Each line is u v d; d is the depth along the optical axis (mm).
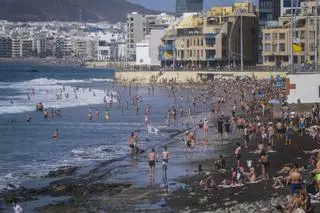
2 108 143625
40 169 65062
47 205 46750
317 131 72688
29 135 96062
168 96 182250
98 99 175000
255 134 80000
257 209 38719
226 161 62156
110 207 44656
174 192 48812
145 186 52625
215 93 169875
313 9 198000
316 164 43156
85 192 51406
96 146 82125
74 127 107188
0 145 84188
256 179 50438
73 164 67750
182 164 63031
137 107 140750
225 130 84938
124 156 72562
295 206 33812
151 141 84875
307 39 191250
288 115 85750
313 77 90438
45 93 199750
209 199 44625
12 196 50750
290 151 64438
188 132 82250
